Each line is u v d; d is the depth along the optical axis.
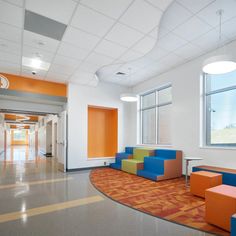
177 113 5.93
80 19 3.22
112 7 2.92
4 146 17.41
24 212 2.99
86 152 7.03
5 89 5.88
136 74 6.80
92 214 2.92
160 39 4.38
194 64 5.46
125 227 2.51
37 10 2.98
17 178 5.49
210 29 3.97
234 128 4.62
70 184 4.78
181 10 3.34
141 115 8.08
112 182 4.96
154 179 5.11
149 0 2.79
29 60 4.97
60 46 4.20
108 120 8.33
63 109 7.44
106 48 4.30
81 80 6.63
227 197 2.41
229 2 3.15
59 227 2.49
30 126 26.20
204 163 4.98
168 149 6.04
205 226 2.52
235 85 4.62
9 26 3.42
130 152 7.39
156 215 2.88
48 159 10.26
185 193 3.98
